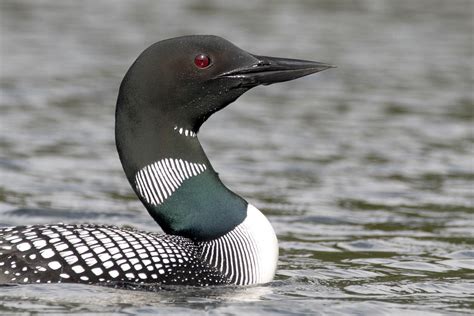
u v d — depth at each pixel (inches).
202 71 362.9
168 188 365.7
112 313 318.3
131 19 1216.2
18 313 312.8
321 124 736.3
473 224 506.6
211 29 1143.6
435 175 605.9
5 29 1125.1
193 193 365.1
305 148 663.1
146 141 365.7
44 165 600.7
